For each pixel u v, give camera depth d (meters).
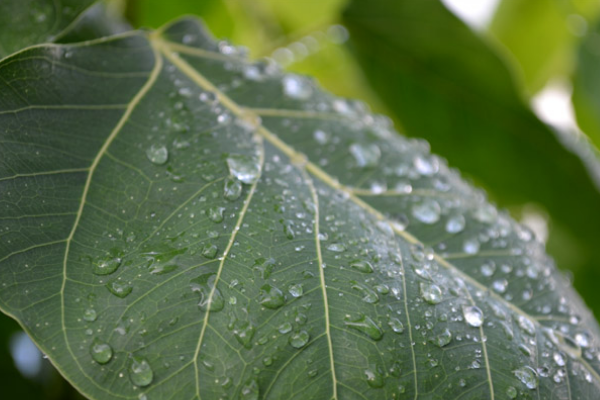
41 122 0.26
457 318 0.26
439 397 0.24
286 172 0.27
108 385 0.24
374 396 0.24
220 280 0.25
